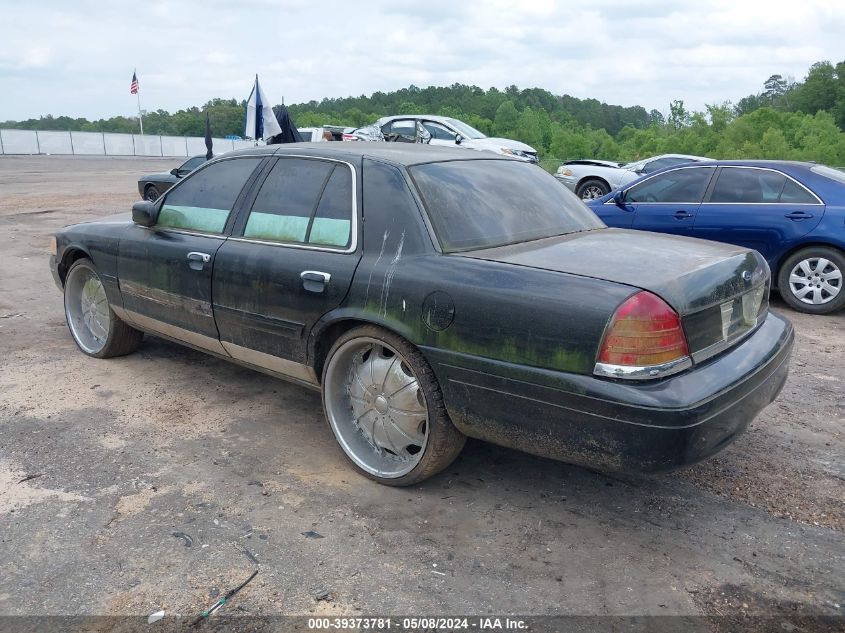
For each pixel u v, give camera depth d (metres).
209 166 4.46
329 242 3.57
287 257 3.69
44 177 26.25
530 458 3.81
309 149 3.94
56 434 4.04
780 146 58.72
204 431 4.11
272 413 4.38
